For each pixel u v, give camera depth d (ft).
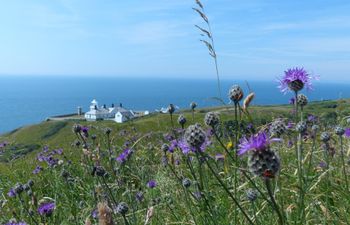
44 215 22.08
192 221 18.56
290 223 14.96
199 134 13.02
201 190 17.74
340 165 22.07
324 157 22.65
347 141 26.43
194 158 24.99
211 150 23.86
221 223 17.10
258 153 10.66
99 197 23.62
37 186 33.60
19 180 38.06
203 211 17.66
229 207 18.85
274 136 15.87
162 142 40.32
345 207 16.97
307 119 38.29
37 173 39.58
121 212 15.98
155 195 25.90
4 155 61.26
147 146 40.60
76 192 29.35
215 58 21.95
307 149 24.56
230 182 19.85
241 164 18.80
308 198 17.49
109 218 8.87
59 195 29.35
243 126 19.77
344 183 19.77
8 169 46.24
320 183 19.15
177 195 23.48
